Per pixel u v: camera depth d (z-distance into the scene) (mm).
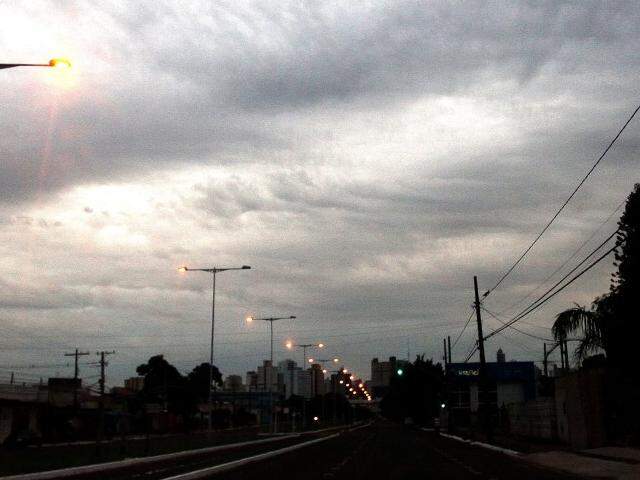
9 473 29531
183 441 68625
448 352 83062
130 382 145000
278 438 76875
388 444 55406
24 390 73000
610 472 24672
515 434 62688
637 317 33344
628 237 32906
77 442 65625
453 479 24578
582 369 39062
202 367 121875
